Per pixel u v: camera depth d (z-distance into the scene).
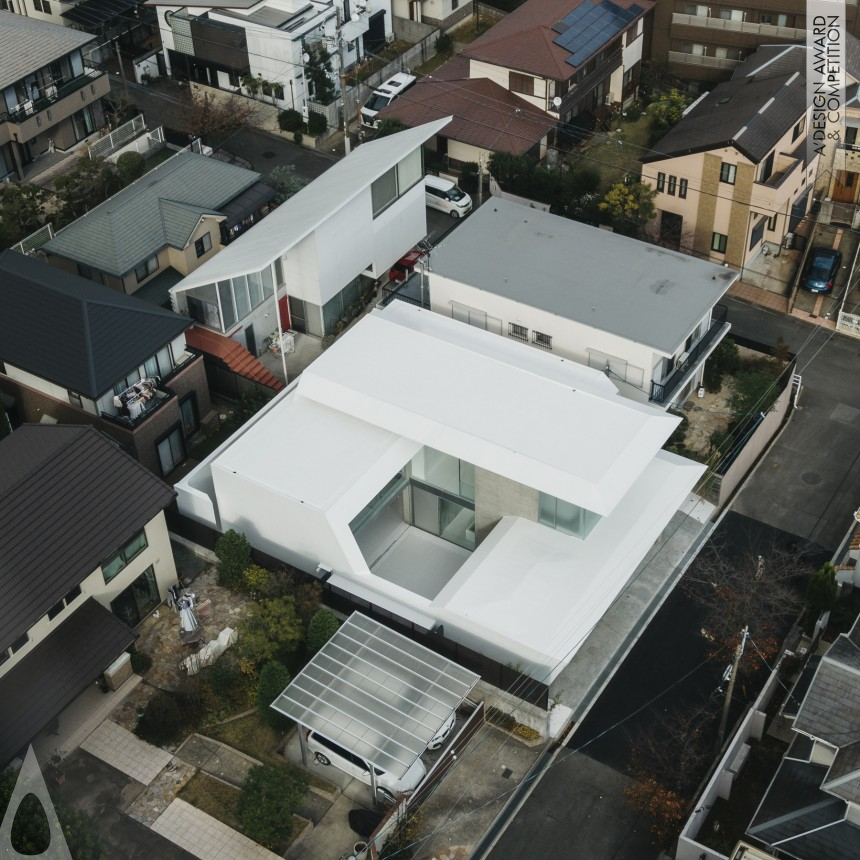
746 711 41.56
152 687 42.03
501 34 67.94
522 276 52.34
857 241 62.09
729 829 37.84
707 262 52.72
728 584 44.41
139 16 76.50
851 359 56.25
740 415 50.56
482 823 38.53
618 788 39.50
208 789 39.03
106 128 69.44
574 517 42.75
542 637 40.16
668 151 60.06
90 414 48.44
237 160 67.50
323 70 69.62
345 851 37.31
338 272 55.19
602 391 46.22
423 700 38.28
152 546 43.31
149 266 55.41
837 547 47.50
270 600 41.69
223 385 53.91
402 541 47.75
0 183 65.06
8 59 64.19
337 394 45.81
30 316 49.28
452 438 43.50
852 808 34.09
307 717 37.69
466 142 65.00
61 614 40.44
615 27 67.88
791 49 65.50
